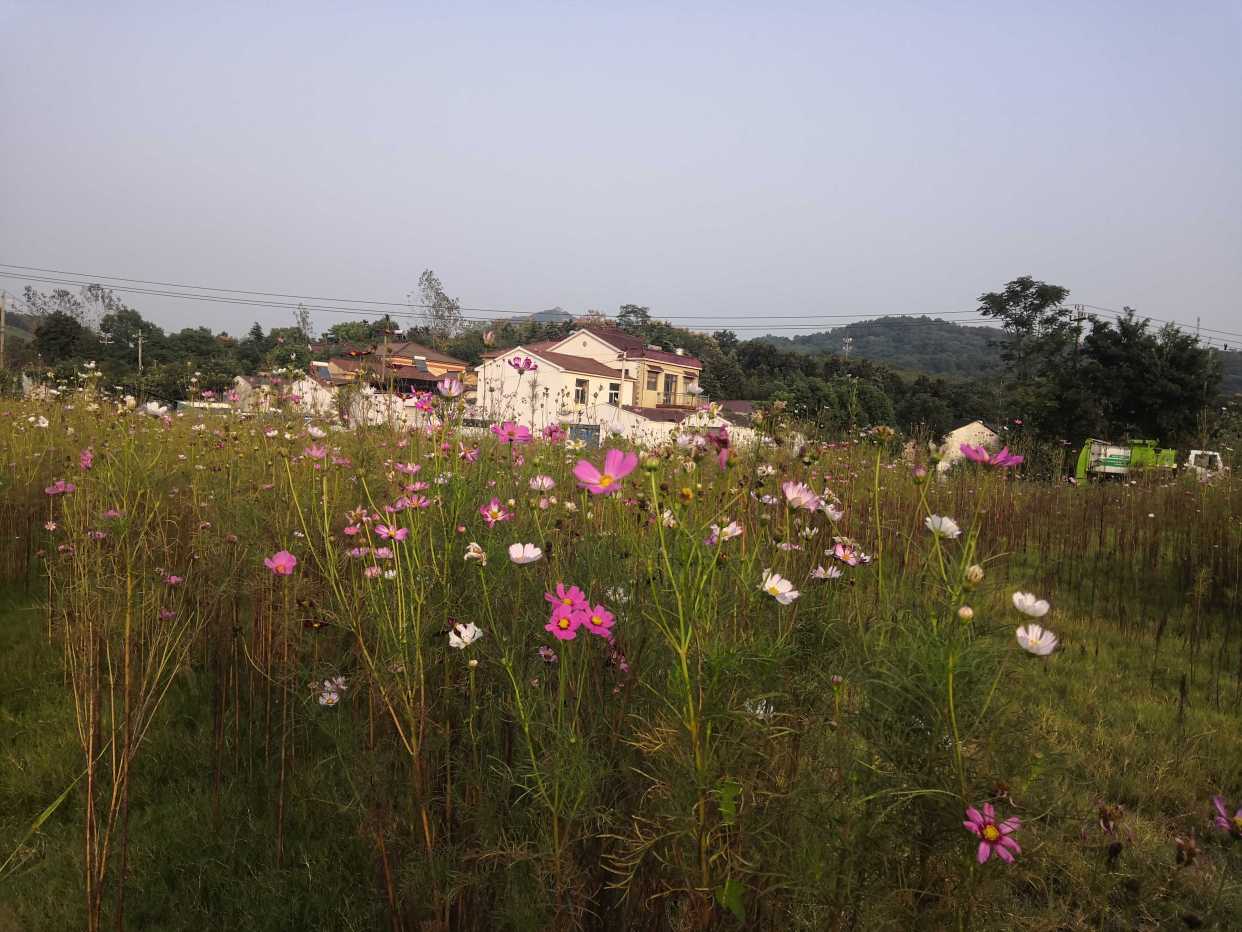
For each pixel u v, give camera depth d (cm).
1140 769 289
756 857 141
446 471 239
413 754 175
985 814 126
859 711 148
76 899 208
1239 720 341
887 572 234
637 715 164
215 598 253
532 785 175
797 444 303
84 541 234
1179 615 500
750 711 144
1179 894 197
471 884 168
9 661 331
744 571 178
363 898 200
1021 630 146
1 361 1382
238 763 261
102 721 241
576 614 162
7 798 252
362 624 217
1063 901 184
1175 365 2316
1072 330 2812
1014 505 613
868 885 141
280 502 300
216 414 565
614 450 152
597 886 167
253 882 211
